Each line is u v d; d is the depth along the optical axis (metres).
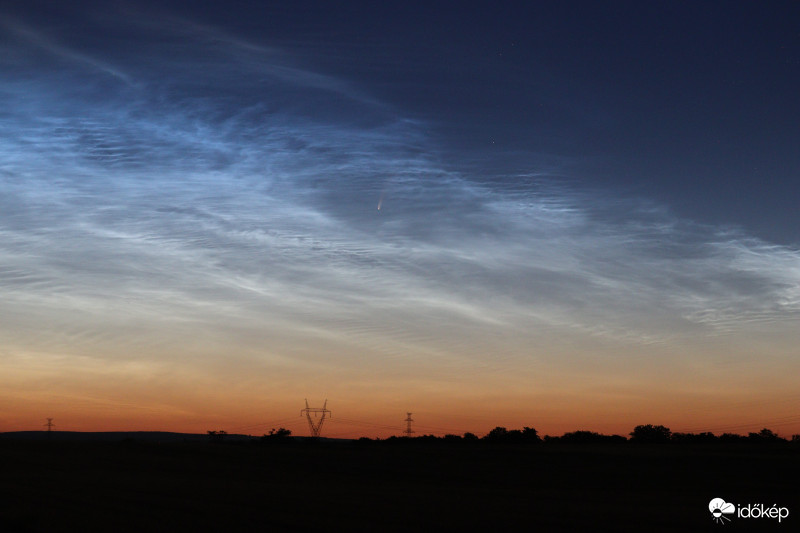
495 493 40.62
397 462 67.12
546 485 47.78
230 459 69.81
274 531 24.73
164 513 28.95
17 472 52.41
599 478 53.09
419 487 45.00
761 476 53.78
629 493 41.56
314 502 33.41
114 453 75.50
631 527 26.53
